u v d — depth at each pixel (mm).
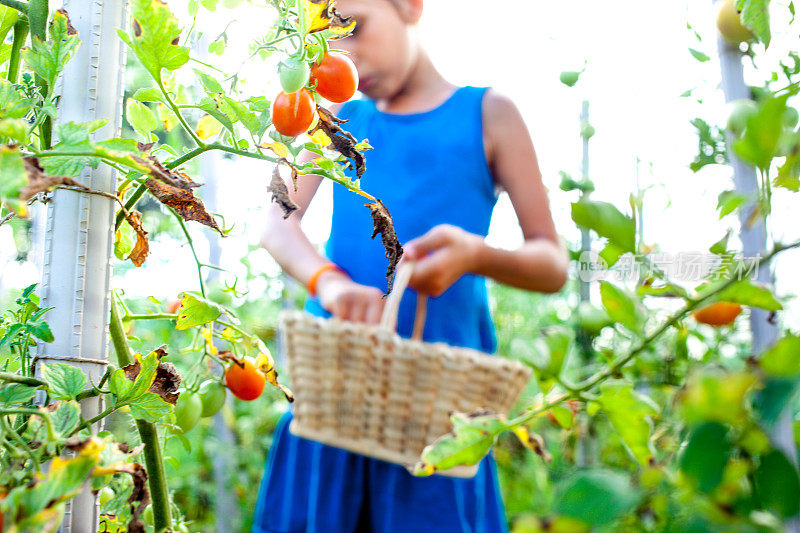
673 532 327
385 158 1332
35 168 446
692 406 319
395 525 1098
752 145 358
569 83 1807
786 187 457
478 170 1293
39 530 410
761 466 327
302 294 3936
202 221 718
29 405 625
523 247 1189
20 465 528
